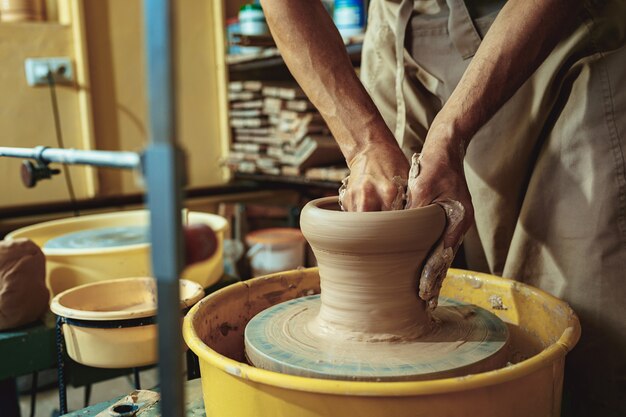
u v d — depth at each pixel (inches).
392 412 25.8
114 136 109.3
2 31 96.0
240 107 117.5
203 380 31.7
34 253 55.0
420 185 32.0
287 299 44.2
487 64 34.6
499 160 45.4
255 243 103.0
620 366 40.4
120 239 66.3
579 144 40.8
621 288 39.9
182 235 17.2
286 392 26.9
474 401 26.3
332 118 36.5
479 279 42.8
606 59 40.3
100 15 105.2
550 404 29.8
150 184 16.8
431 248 32.3
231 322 40.2
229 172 123.0
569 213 41.4
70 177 104.6
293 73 38.2
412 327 32.7
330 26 38.7
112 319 46.4
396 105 52.2
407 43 48.9
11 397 61.0
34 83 99.4
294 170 106.5
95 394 90.4
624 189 39.4
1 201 98.5
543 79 42.6
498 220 46.9
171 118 16.2
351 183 33.6
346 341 32.3
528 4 34.7
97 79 106.2
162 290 17.3
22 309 53.4
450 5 45.1
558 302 36.2
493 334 33.8
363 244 30.2
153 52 15.9
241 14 107.3
